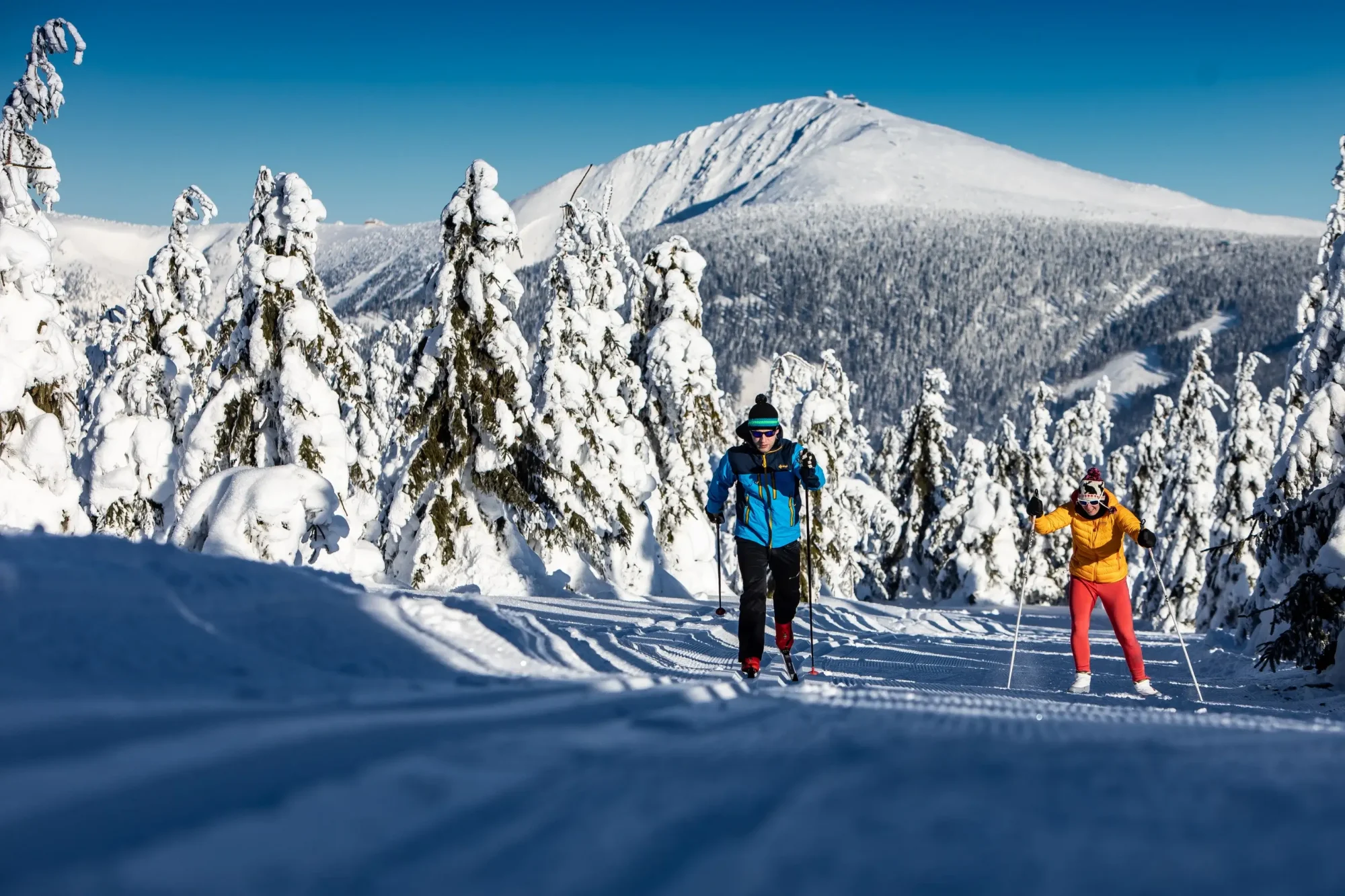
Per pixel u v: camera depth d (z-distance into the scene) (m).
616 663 5.94
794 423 35.88
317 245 18.92
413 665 4.30
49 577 3.49
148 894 1.39
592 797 2.00
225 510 12.56
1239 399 32.06
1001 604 40.62
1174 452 38.25
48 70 19.70
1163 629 34.38
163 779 1.88
